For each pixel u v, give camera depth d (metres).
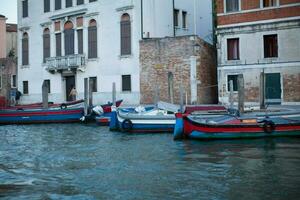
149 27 30.66
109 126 22.88
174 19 33.03
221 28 26.31
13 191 9.55
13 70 39.84
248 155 13.24
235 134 16.48
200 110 20.64
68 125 25.55
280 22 24.56
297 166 11.43
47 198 8.99
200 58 27.62
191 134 16.86
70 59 33.53
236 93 25.94
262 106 20.08
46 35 36.25
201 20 35.62
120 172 11.23
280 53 24.64
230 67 26.06
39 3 36.78
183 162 12.34
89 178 10.66
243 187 9.44
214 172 10.90
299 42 24.12
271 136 16.64
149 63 29.12
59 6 35.09
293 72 24.31
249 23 25.45
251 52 25.50
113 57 31.58
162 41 28.52
